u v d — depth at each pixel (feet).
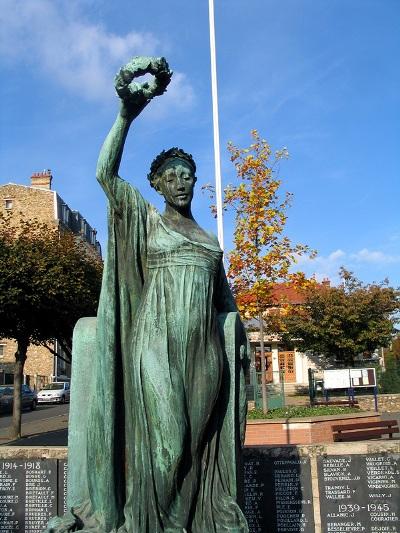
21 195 151.23
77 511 11.49
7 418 90.89
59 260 62.85
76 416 12.15
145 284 11.75
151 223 12.07
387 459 18.25
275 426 43.04
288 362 143.02
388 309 105.60
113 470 11.18
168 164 12.38
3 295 58.95
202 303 11.35
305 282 54.08
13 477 19.01
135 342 11.24
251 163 53.67
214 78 45.96
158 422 10.68
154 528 10.68
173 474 10.64
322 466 18.70
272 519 18.81
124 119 11.66
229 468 11.44
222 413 11.63
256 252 53.62
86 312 65.51
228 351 11.85
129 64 11.04
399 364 109.81
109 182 11.80
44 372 152.97
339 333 103.50
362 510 18.22
